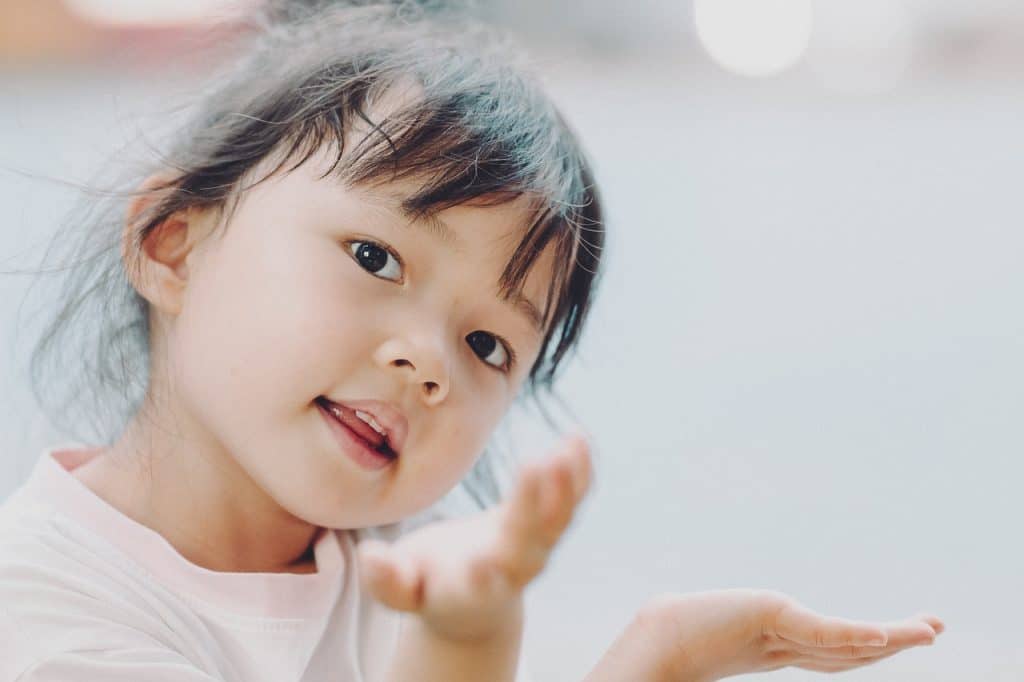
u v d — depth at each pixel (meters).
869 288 1.77
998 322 1.71
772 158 2.04
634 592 1.22
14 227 1.20
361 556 0.55
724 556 1.27
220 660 0.77
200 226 0.82
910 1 2.18
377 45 0.90
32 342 1.09
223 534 0.82
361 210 0.76
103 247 0.90
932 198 1.95
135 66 1.49
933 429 1.51
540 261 0.80
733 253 1.80
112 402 0.89
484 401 0.79
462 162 0.78
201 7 1.26
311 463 0.75
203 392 0.78
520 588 0.54
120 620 0.73
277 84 0.85
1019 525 1.32
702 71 2.19
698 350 1.63
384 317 0.75
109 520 0.78
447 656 0.56
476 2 1.15
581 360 1.19
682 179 1.95
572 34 2.05
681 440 1.45
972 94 2.21
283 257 0.76
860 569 1.26
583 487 0.54
